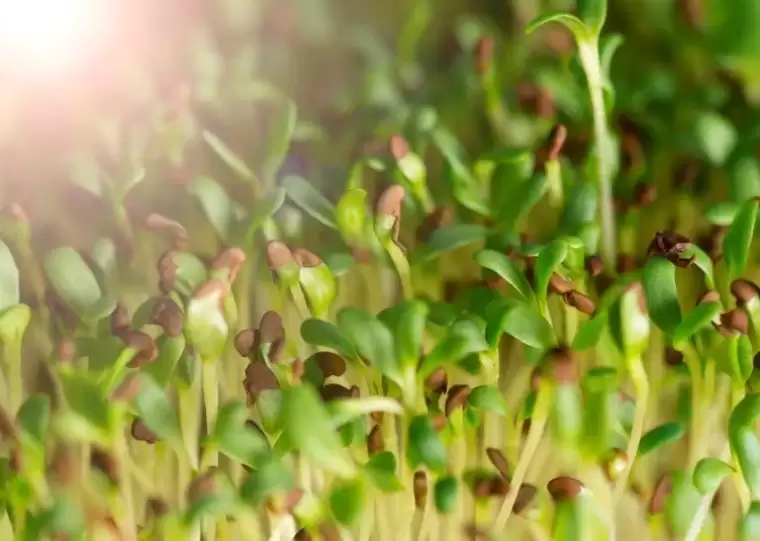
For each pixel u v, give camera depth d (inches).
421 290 8.5
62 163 9.1
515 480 7.7
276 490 7.4
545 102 8.9
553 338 7.7
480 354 7.7
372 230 8.2
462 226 8.2
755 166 8.3
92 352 7.8
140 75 9.7
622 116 8.9
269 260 7.9
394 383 7.8
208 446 7.6
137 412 7.6
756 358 7.8
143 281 8.6
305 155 9.1
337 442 7.4
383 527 7.9
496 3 10.0
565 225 8.2
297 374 7.7
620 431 7.8
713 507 8.0
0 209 8.9
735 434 7.5
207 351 7.7
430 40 10.0
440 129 8.7
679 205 8.8
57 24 9.8
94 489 7.9
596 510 7.5
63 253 8.0
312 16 10.0
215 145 8.6
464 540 7.9
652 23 9.4
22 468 7.7
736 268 7.8
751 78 9.0
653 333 8.2
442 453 7.5
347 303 8.7
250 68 9.6
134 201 8.9
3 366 8.6
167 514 7.7
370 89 9.2
